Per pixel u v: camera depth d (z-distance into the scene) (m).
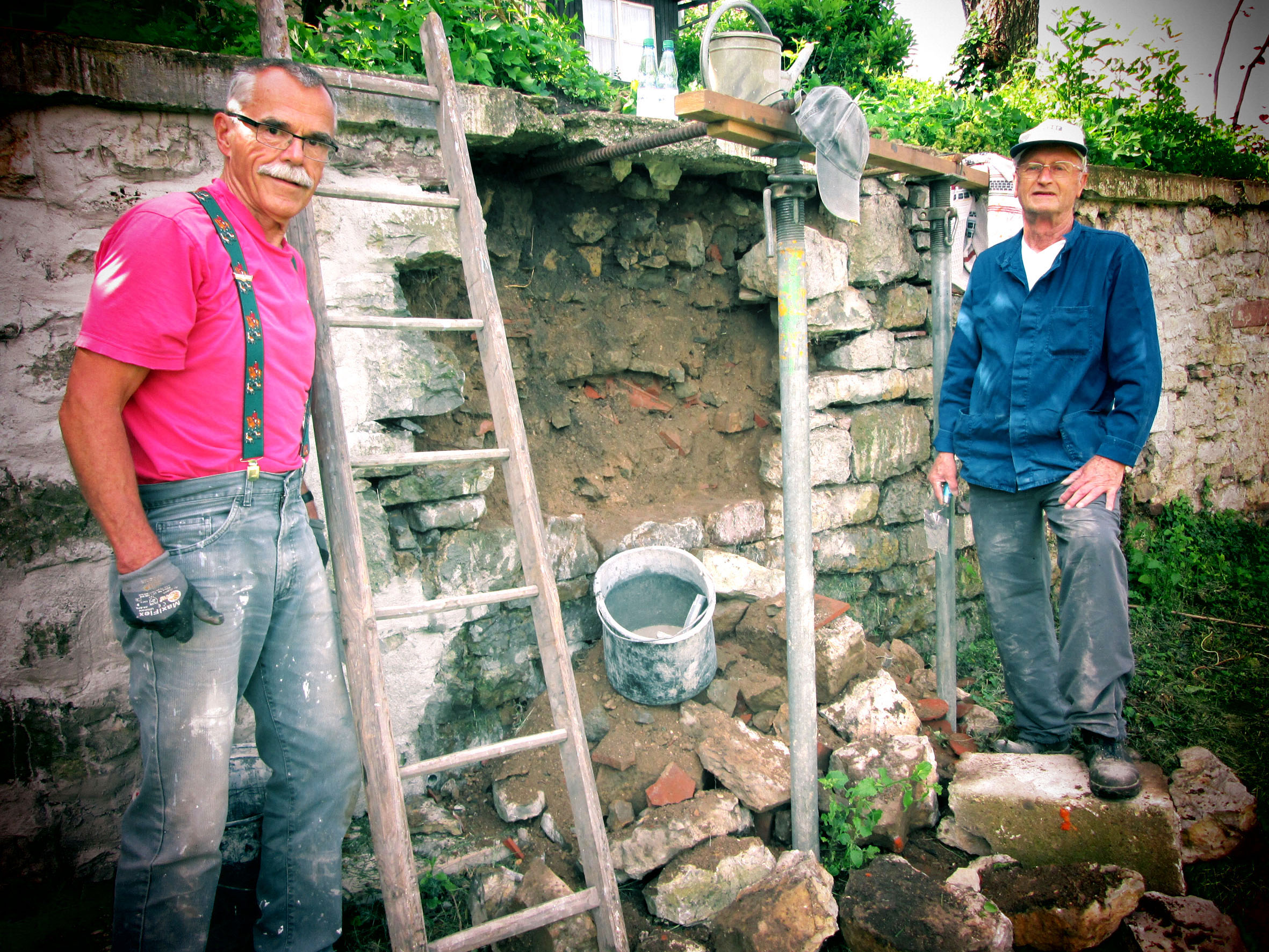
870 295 3.44
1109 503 2.38
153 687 1.45
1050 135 2.39
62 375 1.93
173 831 1.46
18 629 1.91
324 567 1.74
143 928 1.47
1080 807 2.29
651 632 2.85
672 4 6.27
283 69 1.50
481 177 2.71
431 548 2.46
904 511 3.62
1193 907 2.03
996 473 2.60
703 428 3.43
